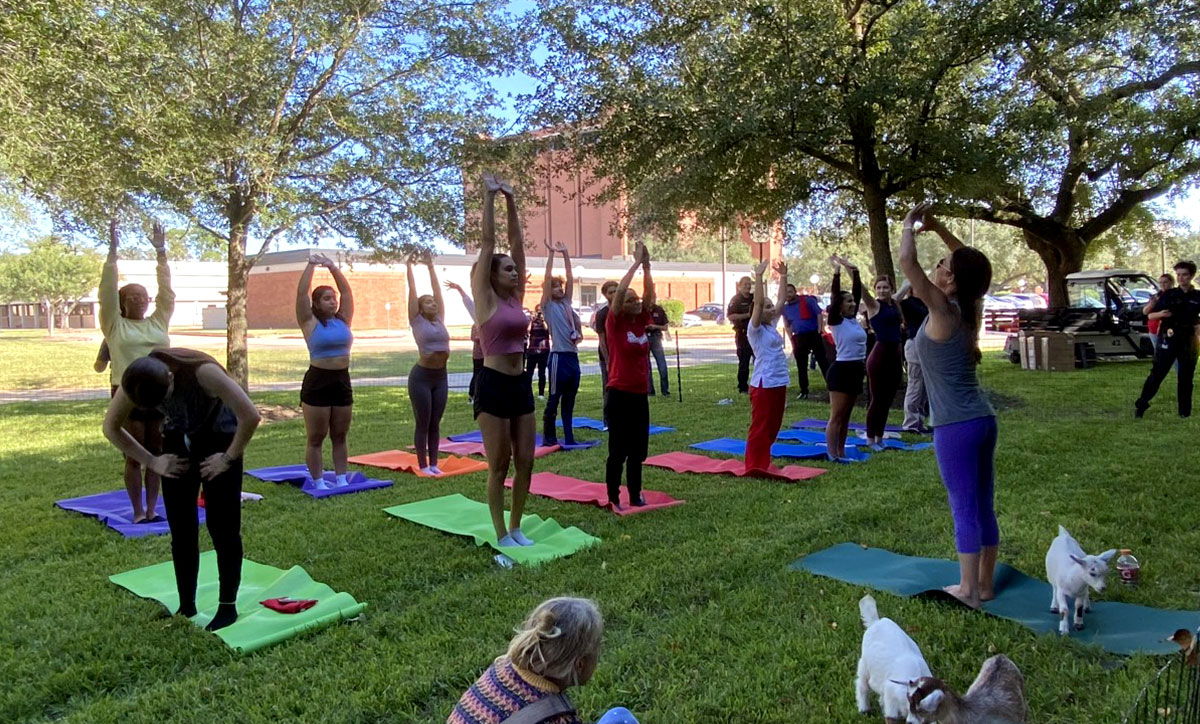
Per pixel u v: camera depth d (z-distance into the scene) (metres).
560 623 2.09
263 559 5.00
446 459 8.27
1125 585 4.23
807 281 63.66
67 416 12.55
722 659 3.53
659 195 11.54
